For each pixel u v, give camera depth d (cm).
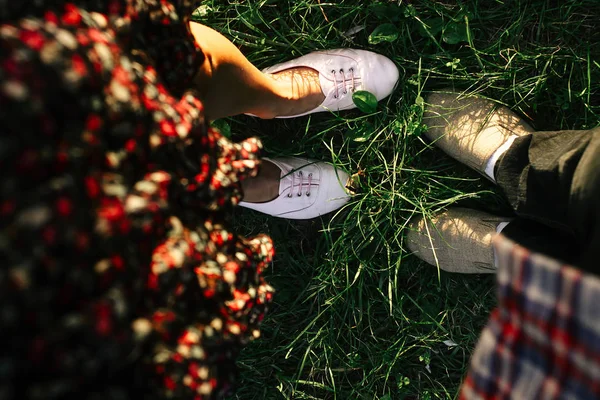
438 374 153
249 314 75
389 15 142
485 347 58
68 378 42
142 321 50
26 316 40
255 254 81
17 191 38
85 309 43
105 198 45
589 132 100
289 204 145
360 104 141
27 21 41
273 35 147
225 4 143
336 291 148
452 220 143
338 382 152
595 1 138
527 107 146
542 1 140
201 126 63
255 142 82
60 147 41
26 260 39
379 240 149
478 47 145
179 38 68
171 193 56
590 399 49
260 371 151
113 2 54
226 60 101
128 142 49
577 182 94
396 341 148
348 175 149
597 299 46
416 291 153
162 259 52
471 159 142
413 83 145
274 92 128
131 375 50
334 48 146
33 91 39
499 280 55
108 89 46
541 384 53
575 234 99
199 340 59
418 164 150
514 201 119
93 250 43
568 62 141
